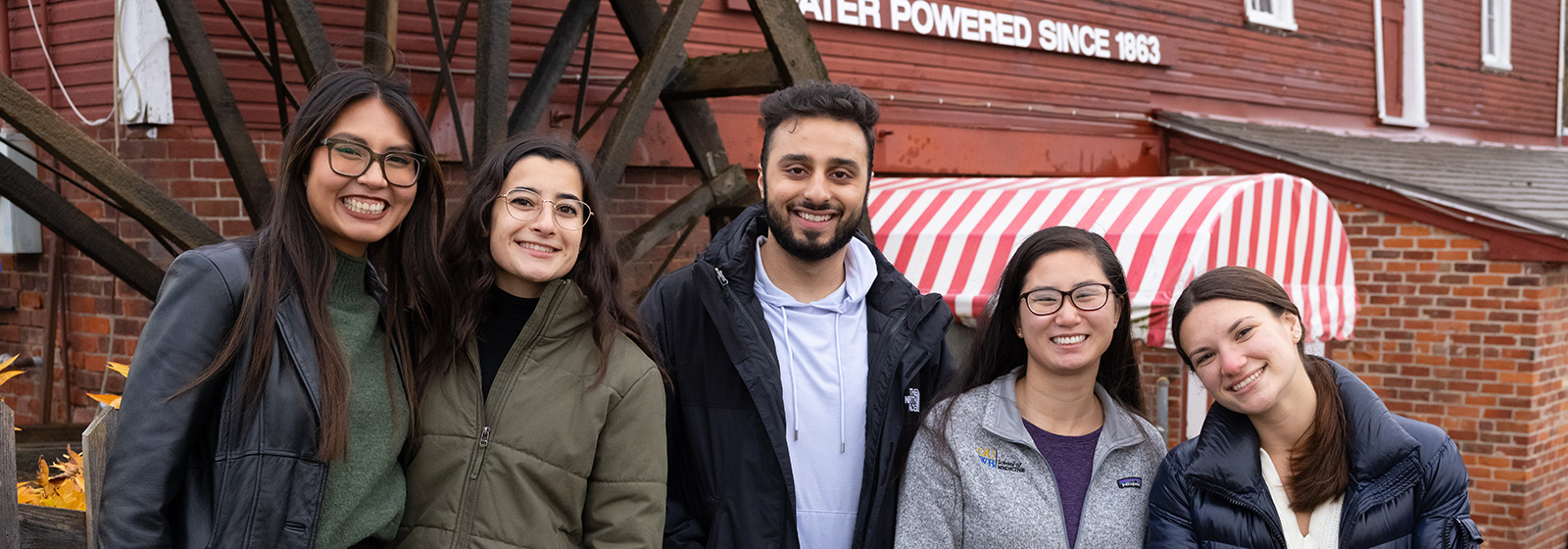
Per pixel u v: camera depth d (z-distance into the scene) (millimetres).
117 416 1914
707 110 5203
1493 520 7680
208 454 1600
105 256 3666
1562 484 7918
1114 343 2174
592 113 5516
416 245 1874
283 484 1571
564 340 1903
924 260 5531
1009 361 2176
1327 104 10891
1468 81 12953
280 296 1624
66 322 4965
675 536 2186
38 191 3512
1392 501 1900
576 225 1896
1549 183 9727
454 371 1870
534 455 1806
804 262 2219
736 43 6191
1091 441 2080
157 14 4445
